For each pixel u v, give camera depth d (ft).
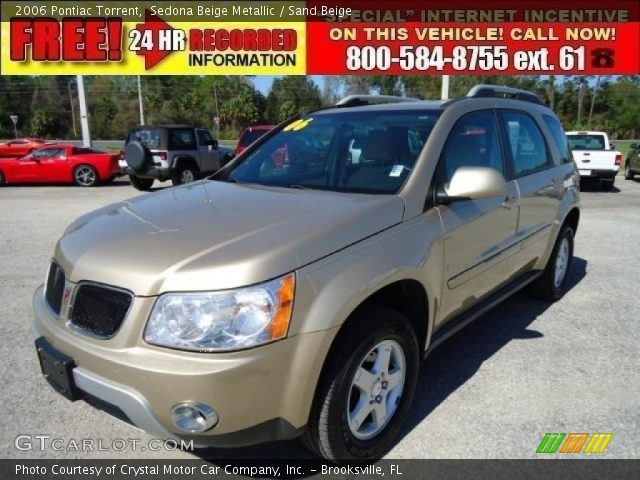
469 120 11.00
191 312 6.47
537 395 10.23
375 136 10.38
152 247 7.22
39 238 24.79
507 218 11.53
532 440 8.84
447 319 10.19
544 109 15.05
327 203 8.56
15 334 13.07
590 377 10.93
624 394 10.26
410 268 8.20
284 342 6.66
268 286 6.58
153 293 6.62
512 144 12.47
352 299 7.21
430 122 10.23
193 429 6.56
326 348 6.98
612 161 45.88
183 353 6.44
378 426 8.32
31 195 42.91
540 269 14.37
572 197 15.34
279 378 6.72
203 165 48.55
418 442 8.81
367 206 8.30
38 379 10.82
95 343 6.95
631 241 24.30
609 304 15.40
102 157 50.78
